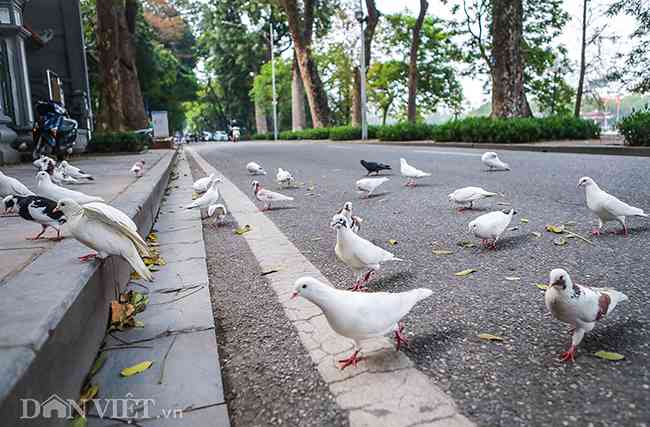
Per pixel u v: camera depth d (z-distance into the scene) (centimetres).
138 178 848
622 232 471
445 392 216
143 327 295
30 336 174
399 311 248
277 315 317
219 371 242
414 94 3597
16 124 1361
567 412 198
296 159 1775
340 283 378
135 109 2934
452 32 3519
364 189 772
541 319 287
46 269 267
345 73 4778
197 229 591
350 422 199
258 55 6419
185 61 7000
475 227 432
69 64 2302
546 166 1072
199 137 8412
